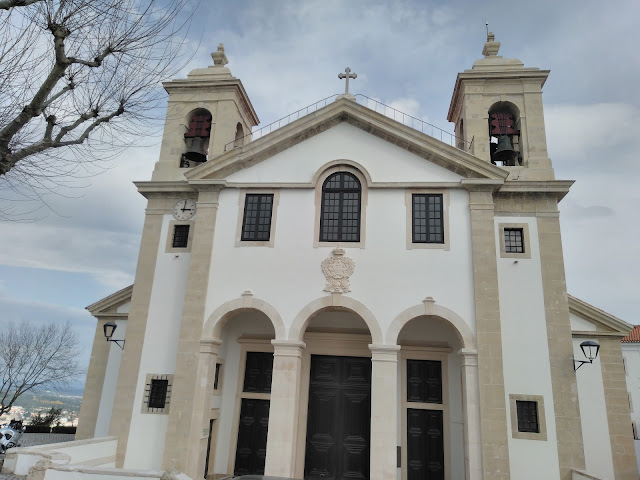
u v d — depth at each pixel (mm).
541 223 14180
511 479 12141
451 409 14125
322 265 13680
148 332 14586
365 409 14578
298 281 13664
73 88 8617
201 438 12891
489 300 12758
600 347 15055
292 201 14445
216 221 14625
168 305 14766
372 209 14031
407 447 14055
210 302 13898
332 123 14969
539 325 13320
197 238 14445
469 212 13695
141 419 13781
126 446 13570
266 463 12273
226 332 15633
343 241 13898
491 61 16547
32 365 32938
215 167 14914
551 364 12969
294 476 12562
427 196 14102
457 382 14320
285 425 12516
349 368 15008
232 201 14758
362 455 14188
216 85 17000
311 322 15422
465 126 15859
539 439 12375
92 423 16000
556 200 14336
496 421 11812
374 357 12695
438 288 13133
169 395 13891
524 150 15320
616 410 14477
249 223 14570
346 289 13359
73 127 8445
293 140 14930
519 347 13195
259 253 14102
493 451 11602
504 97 15914
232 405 14961
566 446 12266
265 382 15180
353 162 14445
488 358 12297
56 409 28531
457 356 14445
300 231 14125
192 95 17219
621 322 15070
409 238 13641
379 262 13500
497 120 15938
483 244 13258
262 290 13734
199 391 13172
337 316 15391
